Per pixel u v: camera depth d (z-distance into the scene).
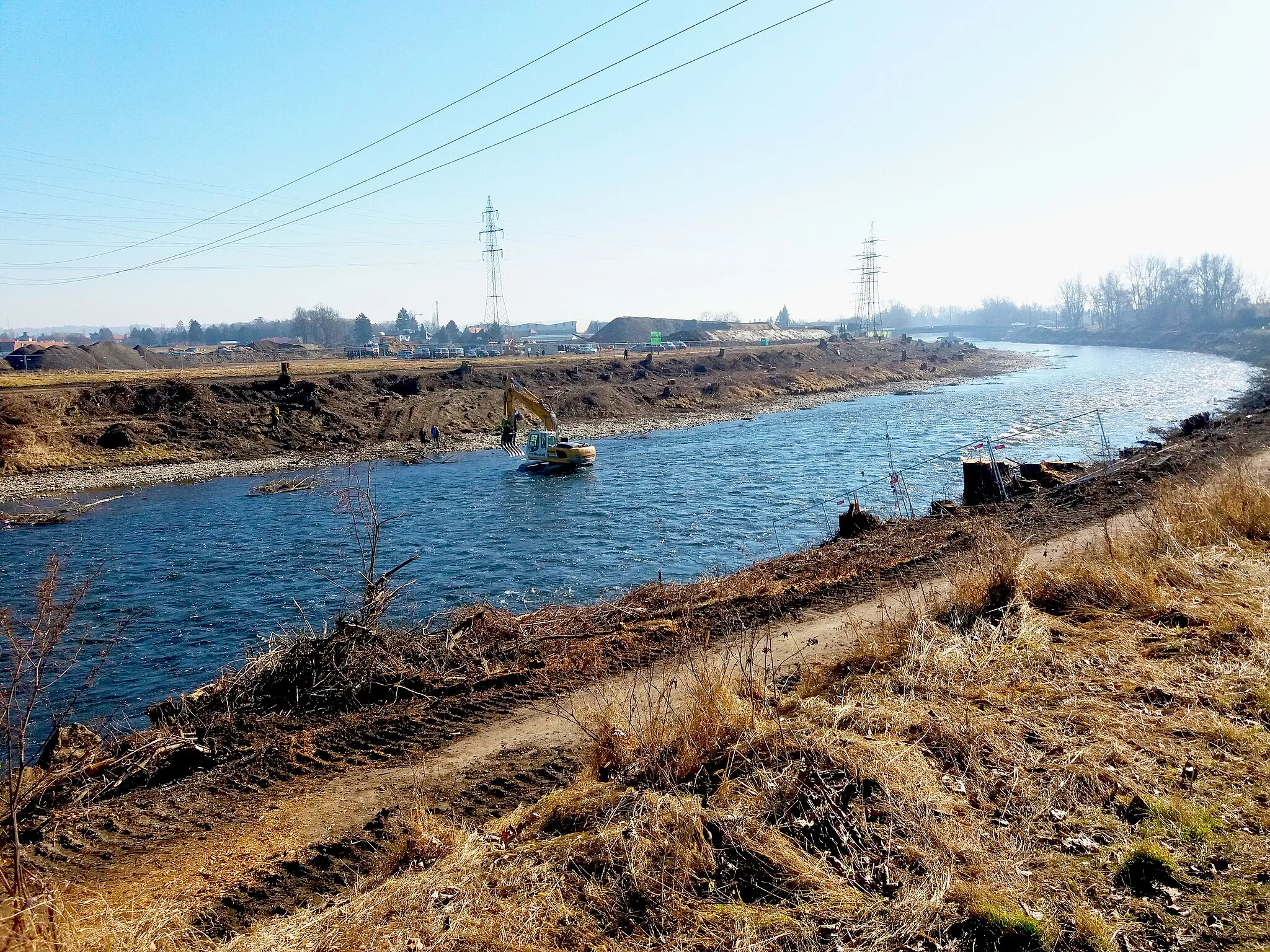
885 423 50.47
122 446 39.84
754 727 6.13
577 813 5.50
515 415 46.62
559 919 4.45
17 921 4.46
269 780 7.29
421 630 10.95
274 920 4.96
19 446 37.12
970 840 4.87
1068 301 188.00
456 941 4.29
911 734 6.18
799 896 4.52
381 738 7.98
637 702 7.81
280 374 55.19
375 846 5.98
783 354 90.62
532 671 9.45
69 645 15.73
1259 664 7.10
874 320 166.00
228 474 37.47
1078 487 18.44
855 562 13.48
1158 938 4.02
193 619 17.53
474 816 6.30
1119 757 5.71
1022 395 62.94
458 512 28.42
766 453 40.12
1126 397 56.44
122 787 7.36
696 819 5.03
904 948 4.07
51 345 86.69
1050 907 4.30
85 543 24.67
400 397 52.50
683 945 4.20
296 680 9.13
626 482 33.44
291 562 22.17
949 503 18.77
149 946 4.66
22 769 6.53
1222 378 69.00
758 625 10.61
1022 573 9.95
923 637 8.23
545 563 21.42
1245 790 5.21
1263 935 3.93
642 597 12.67
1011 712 6.58
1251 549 10.40
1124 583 9.20
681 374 73.19
